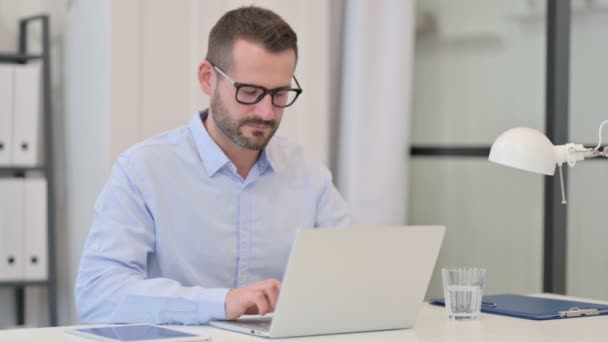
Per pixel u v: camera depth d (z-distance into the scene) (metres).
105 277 2.40
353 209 4.38
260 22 2.50
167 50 4.02
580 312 2.48
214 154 2.72
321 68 4.37
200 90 4.11
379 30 4.43
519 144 2.26
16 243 4.11
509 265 4.52
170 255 2.67
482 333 2.13
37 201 4.14
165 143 2.74
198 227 2.72
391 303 2.14
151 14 3.97
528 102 4.42
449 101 4.78
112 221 2.54
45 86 4.29
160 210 2.65
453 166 4.74
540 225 4.38
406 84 4.43
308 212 2.91
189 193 2.71
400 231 2.09
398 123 4.42
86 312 2.41
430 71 4.87
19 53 4.27
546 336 2.09
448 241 4.78
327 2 4.39
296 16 4.31
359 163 4.40
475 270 2.38
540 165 2.25
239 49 2.47
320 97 4.37
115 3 3.87
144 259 2.57
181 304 2.21
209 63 2.59
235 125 2.52
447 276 2.38
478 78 4.65
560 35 4.15
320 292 2.02
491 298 2.80
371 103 4.42
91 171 4.08
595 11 4.48
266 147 2.85
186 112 4.08
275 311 1.98
